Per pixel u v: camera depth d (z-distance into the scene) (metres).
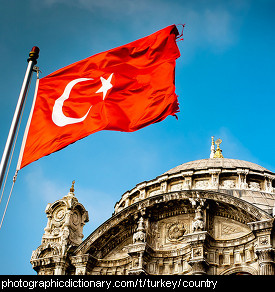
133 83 24.22
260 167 53.16
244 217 38.78
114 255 43.66
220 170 47.09
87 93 23.25
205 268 37.72
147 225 42.09
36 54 21.06
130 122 23.33
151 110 23.66
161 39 24.86
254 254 37.56
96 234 43.12
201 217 39.47
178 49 25.11
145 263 40.31
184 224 42.09
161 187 48.47
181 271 40.03
